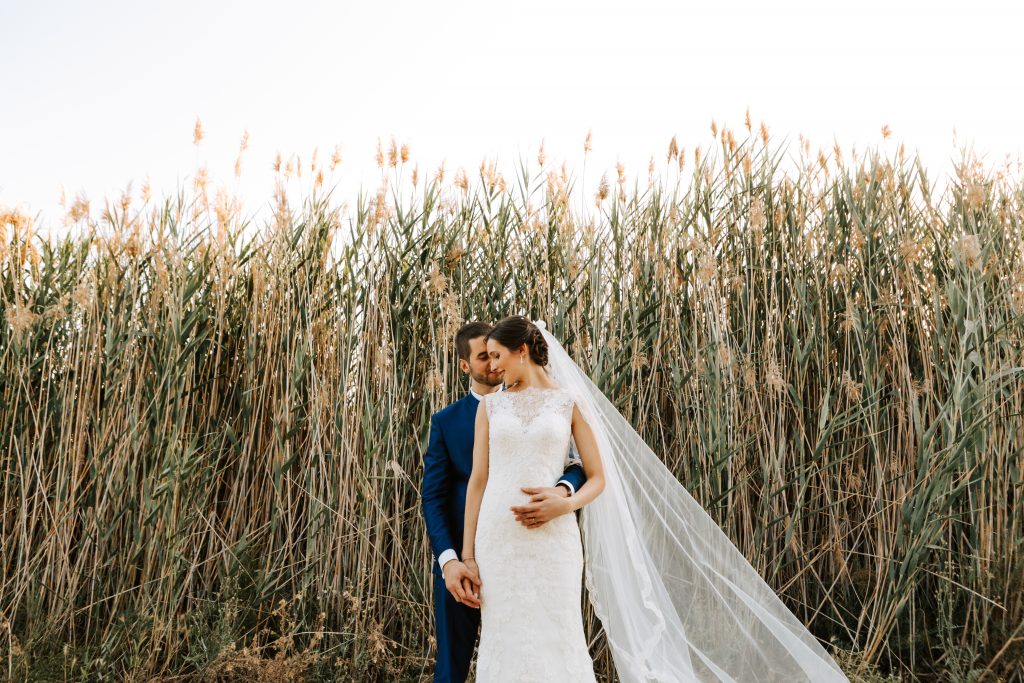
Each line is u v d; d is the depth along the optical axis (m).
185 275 3.71
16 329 3.38
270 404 3.67
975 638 3.00
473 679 2.97
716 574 2.47
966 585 3.15
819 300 3.55
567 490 2.00
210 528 3.42
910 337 3.65
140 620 3.11
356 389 3.58
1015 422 3.30
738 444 3.42
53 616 3.15
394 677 3.17
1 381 3.47
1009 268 3.52
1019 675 2.90
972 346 3.25
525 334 2.12
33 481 3.49
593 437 2.15
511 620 1.93
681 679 2.30
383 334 3.59
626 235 3.80
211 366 3.70
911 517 3.07
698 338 3.57
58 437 3.55
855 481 3.38
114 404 3.47
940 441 3.36
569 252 3.71
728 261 3.71
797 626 2.48
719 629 2.42
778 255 3.77
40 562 3.34
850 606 3.38
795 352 3.48
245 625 3.30
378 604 3.37
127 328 3.62
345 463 3.49
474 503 2.16
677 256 3.63
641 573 2.29
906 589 3.01
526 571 1.95
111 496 3.38
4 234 3.62
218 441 3.57
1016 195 3.80
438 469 2.38
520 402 2.11
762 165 3.87
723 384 3.43
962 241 3.26
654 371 3.54
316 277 3.75
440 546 2.16
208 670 2.93
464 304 3.66
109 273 3.69
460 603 2.20
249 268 3.87
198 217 3.78
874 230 3.64
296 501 3.51
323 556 3.40
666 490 2.50
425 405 3.49
